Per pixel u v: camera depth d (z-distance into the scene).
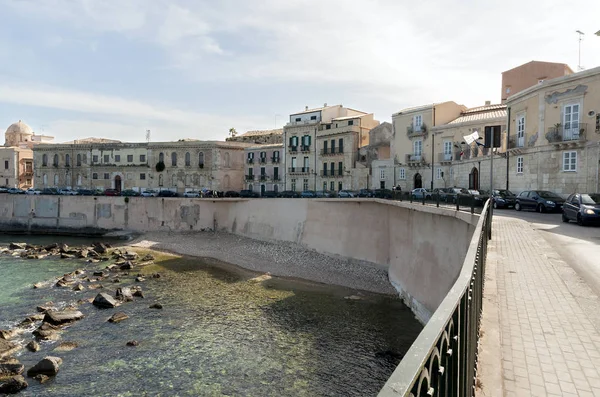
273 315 22.91
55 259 39.31
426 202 24.09
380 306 24.47
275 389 15.30
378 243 32.84
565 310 7.62
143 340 19.55
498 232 17.59
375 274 31.14
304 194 46.09
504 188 38.09
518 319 7.14
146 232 53.97
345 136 59.03
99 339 19.66
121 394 14.95
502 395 4.54
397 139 54.75
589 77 29.55
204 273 33.16
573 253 13.46
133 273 33.34
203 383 15.70
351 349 18.47
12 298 26.34
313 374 16.33
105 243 48.19
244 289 28.30
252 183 71.31
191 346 18.89
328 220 38.31
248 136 81.56
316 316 22.70
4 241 51.44
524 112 35.44
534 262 11.62
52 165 78.19
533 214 28.00
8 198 60.03
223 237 48.25
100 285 29.19
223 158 70.75
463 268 4.91
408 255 26.70
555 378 5.02
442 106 50.66
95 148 75.69
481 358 5.53
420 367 2.02
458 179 45.91
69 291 27.91
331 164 61.00
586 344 6.07
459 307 3.37
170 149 72.12
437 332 2.54
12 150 82.50
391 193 30.44
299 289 28.14
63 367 16.88
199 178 70.81
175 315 23.00
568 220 23.00
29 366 16.89
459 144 46.66
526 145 34.97
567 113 31.06
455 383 3.24
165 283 30.08
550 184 32.12
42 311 23.62
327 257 36.78
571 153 30.66
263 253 39.53
